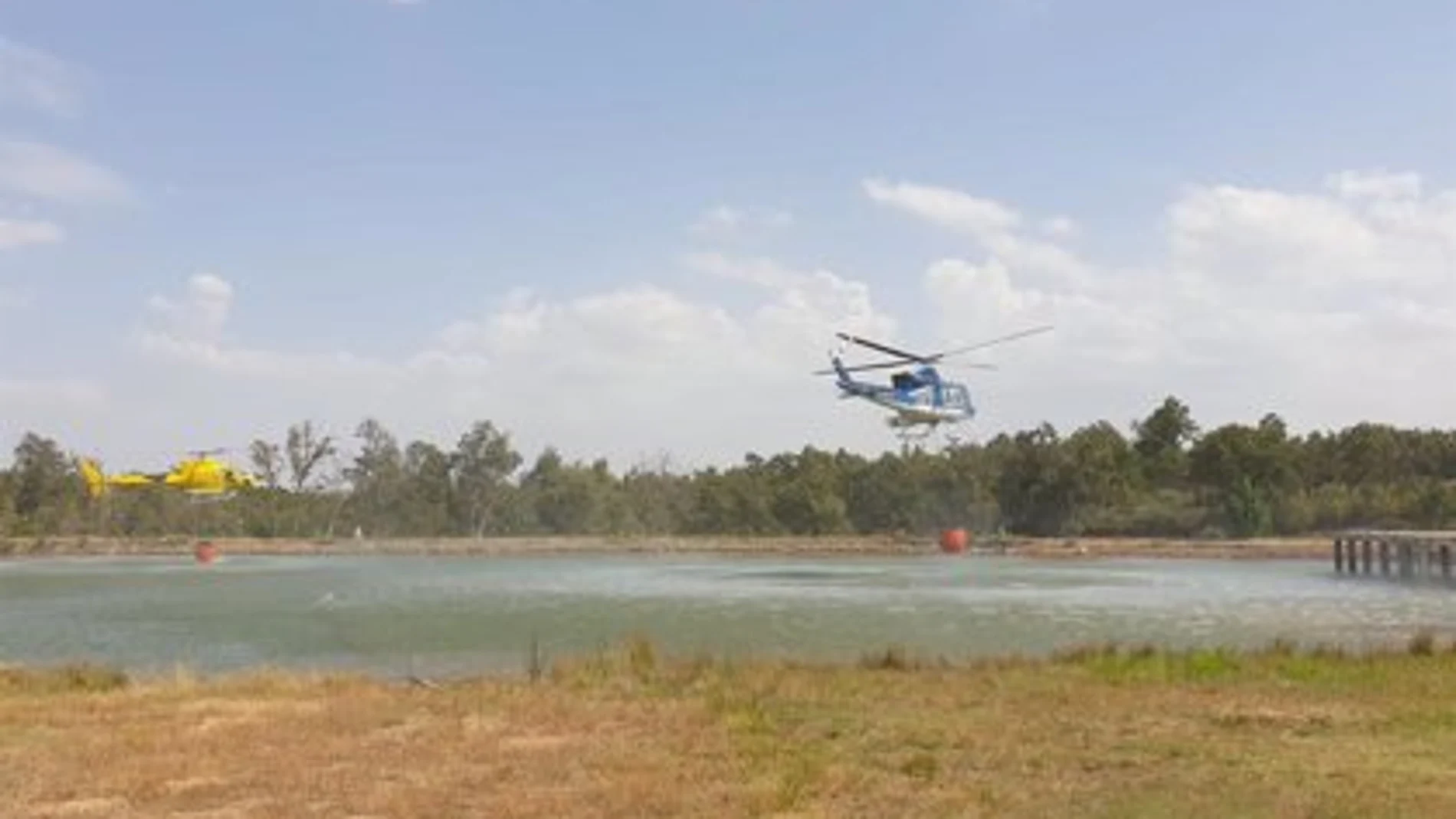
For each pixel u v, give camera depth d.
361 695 23.14
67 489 152.00
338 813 14.45
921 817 13.98
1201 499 132.75
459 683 25.19
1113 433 142.00
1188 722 19.98
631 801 14.74
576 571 90.94
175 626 46.22
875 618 48.00
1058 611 51.22
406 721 20.34
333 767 16.81
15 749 18.09
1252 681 24.47
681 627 44.47
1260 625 44.91
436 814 14.34
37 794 15.41
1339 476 134.38
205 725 20.05
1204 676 25.14
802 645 38.22
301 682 24.84
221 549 128.25
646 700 22.36
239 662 35.44
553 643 39.38
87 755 17.62
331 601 58.50
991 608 52.94
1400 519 120.12
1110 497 133.12
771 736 18.81
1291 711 20.86
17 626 46.47
